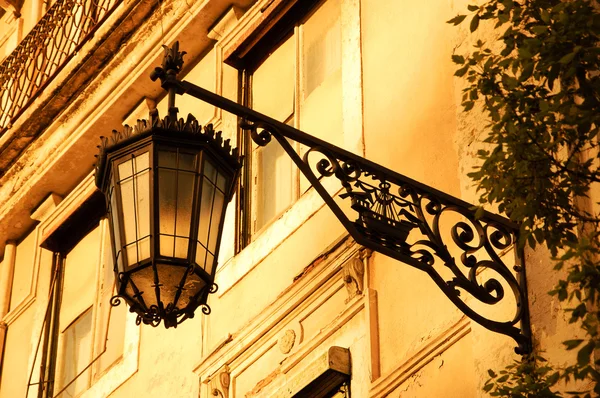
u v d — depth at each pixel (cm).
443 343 955
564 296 669
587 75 790
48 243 1622
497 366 877
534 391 688
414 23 1127
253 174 1320
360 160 856
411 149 1069
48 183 1648
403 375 984
